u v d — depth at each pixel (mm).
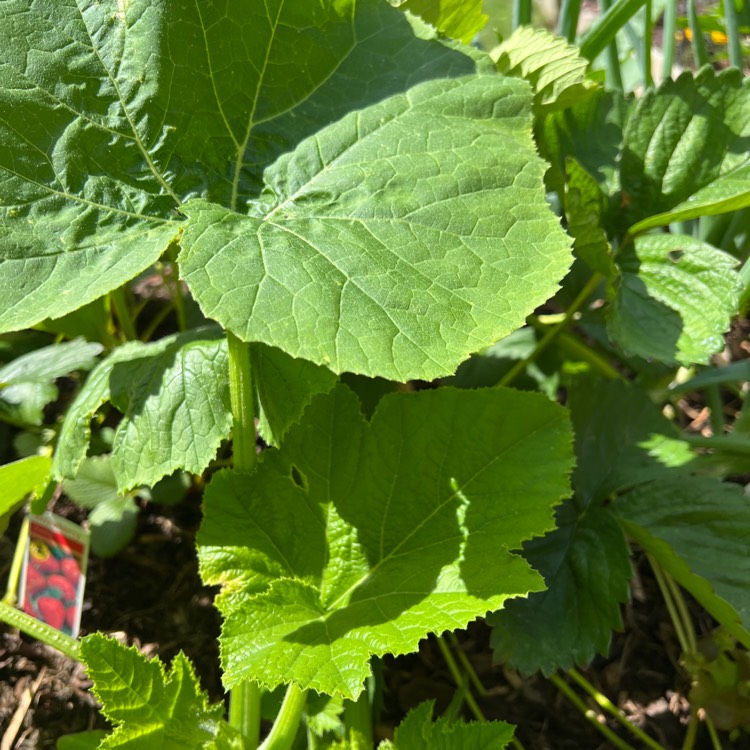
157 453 360
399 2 462
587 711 443
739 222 546
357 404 389
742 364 506
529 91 376
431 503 378
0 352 565
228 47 366
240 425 360
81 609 472
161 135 357
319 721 384
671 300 445
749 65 842
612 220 496
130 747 325
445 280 306
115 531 489
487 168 346
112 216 341
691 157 479
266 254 302
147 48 357
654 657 475
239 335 272
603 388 482
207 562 364
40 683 456
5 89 339
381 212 331
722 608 388
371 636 323
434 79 381
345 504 382
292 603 346
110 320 598
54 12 354
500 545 353
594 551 429
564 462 374
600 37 538
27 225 327
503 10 695
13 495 416
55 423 565
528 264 314
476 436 383
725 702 424
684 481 446
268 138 370
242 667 315
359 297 292
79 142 346
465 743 348
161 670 332
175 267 566
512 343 572
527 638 413
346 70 383
